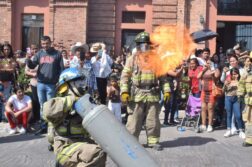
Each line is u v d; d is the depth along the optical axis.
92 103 5.02
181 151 9.96
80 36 21.69
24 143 10.69
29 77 13.48
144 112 10.02
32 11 22.19
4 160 9.02
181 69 11.97
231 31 22.19
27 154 9.53
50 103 5.23
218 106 13.30
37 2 22.14
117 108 12.64
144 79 9.80
